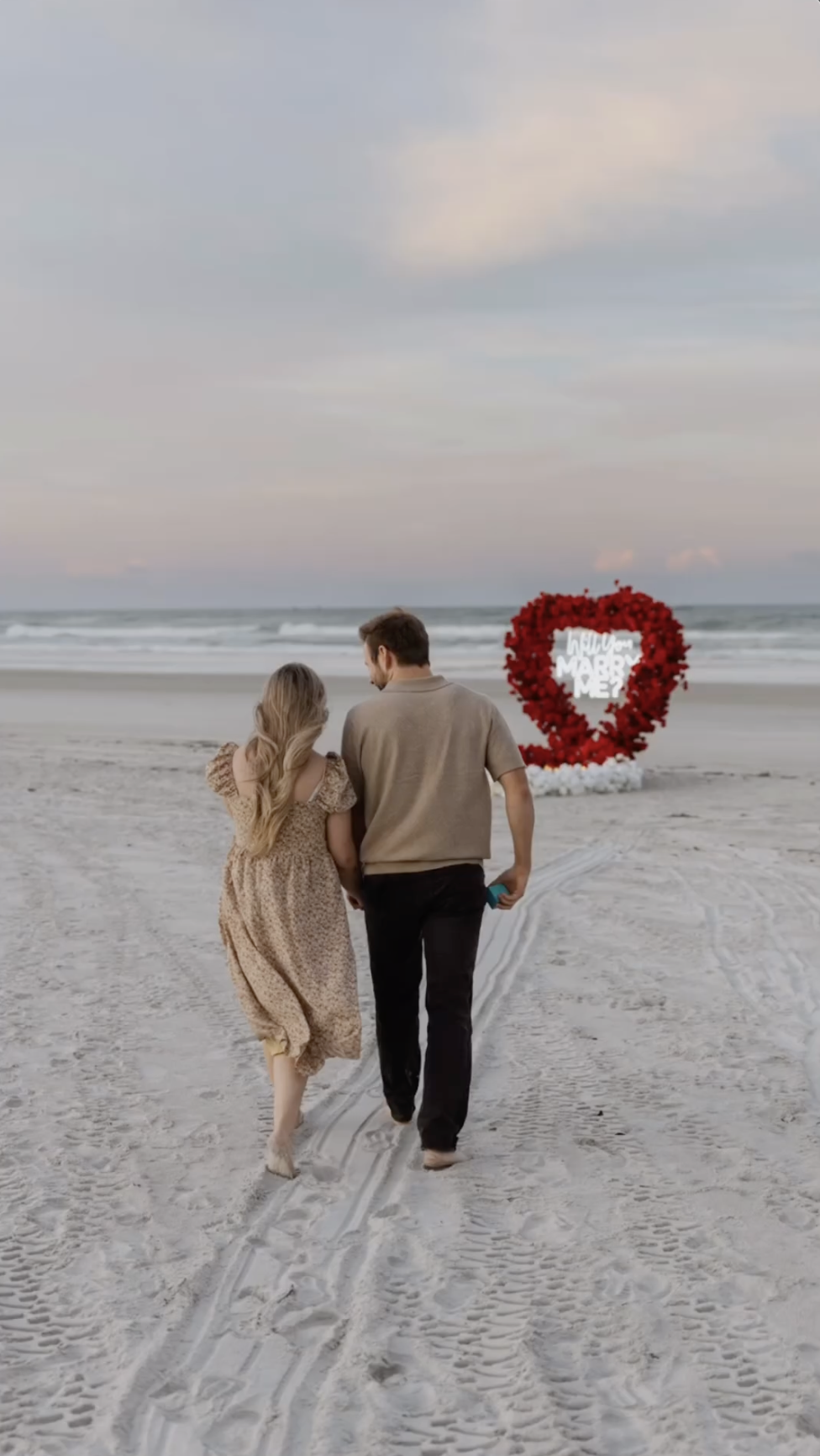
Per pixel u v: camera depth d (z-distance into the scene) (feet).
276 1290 10.97
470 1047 13.65
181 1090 15.92
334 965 13.32
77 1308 10.67
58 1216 12.39
